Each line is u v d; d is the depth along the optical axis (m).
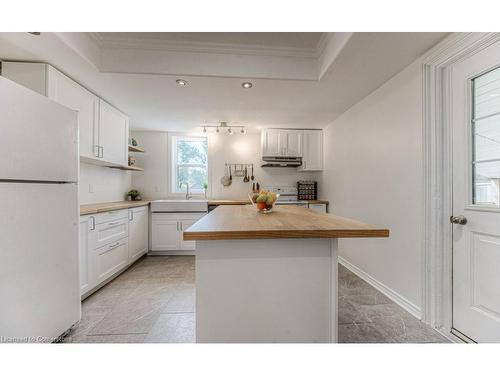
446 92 1.60
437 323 1.63
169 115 3.20
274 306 1.18
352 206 2.84
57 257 1.44
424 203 1.69
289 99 2.61
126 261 2.77
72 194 1.58
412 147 1.82
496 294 1.32
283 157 3.83
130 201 3.47
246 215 1.60
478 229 1.41
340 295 2.14
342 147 3.13
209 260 1.16
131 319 1.77
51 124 1.40
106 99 2.60
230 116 3.24
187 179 4.27
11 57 1.76
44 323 1.35
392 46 1.60
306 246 1.19
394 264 2.03
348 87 2.26
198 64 2.02
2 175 1.12
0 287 1.12
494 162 1.36
